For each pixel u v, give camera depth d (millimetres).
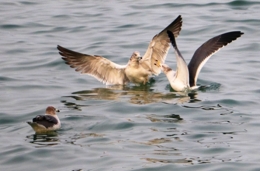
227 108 15094
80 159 12242
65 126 14078
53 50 21031
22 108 15617
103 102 15914
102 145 12906
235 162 11859
